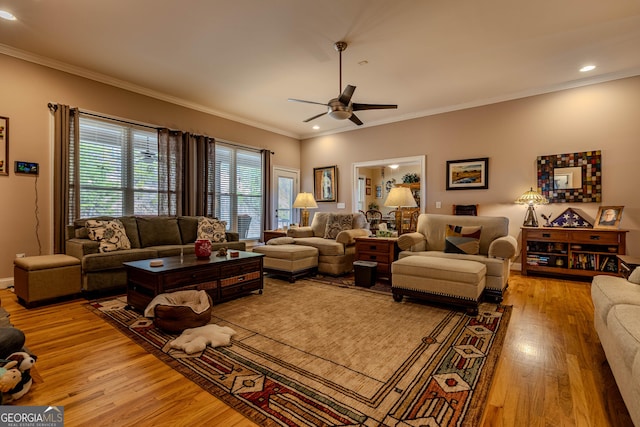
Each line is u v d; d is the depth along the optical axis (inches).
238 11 110.9
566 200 173.2
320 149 281.7
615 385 65.3
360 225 197.3
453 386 65.1
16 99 140.2
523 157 186.1
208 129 218.2
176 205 194.4
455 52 139.4
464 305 109.7
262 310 113.6
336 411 56.9
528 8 108.7
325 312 111.4
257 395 61.7
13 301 122.3
